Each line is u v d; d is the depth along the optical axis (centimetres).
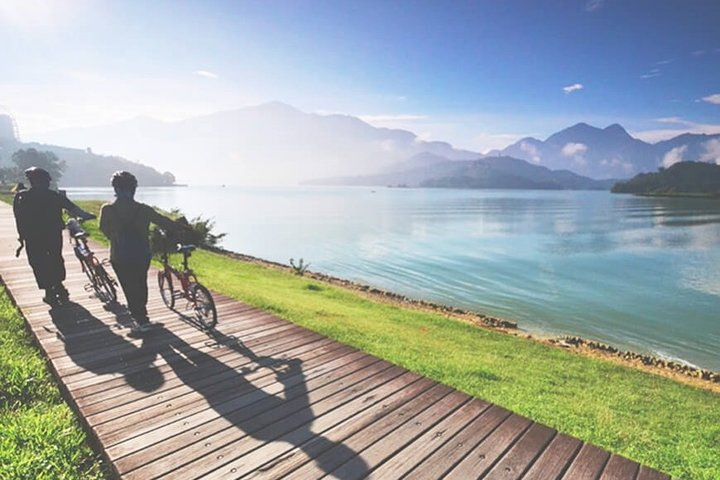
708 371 1285
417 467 363
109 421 420
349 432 412
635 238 5409
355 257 3631
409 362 823
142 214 630
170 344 635
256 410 448
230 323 737
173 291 789
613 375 977
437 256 3741
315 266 3166
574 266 3325
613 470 366
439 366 830
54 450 385
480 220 8338
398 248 4247
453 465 367
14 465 359
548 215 10075
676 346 1569
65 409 471
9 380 521
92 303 824
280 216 9200
